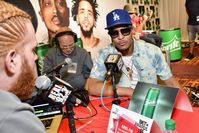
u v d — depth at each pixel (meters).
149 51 1.52
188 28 4.86
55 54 2.27
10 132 0.38
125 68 1.46
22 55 0.45
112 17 1.43
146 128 0.74
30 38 0.46
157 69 1.54
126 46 1.46
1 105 0.39
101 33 3.48
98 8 3.40
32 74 0.48
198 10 4.58
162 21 5.74
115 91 1.22
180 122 0.88
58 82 0.84
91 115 1.05
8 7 0.45
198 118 0.90
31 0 2.49
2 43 0.41
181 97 0.96
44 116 1.00
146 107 0.88
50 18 2.73
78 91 1.04
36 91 0.79
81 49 2.37
